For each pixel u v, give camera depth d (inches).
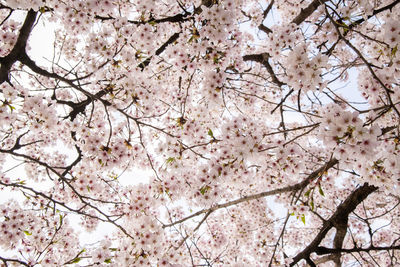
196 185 135.4
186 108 237.6
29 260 127.6
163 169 159.2
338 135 91.8
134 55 146.8
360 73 148.8
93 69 140.7
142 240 131.3
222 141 138.2
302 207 173.0
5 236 133.0
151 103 153.7
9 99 117.6
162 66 229.5
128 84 141.8
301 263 193.0
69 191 188.4
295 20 195.0
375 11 121.3
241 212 260.8
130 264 130.1
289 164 138.7
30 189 128.6
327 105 184.9
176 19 172.2
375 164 111.0
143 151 159.3
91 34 133.3
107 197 224.1
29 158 127.5
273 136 249.8
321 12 143.2
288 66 106.2
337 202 261.7
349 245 271.0
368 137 89.9
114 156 135.9
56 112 129.8
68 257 184.1
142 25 147.5
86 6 128.6
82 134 133.9
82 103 171.9
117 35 141.1
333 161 129.6
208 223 275.1
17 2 117.5
